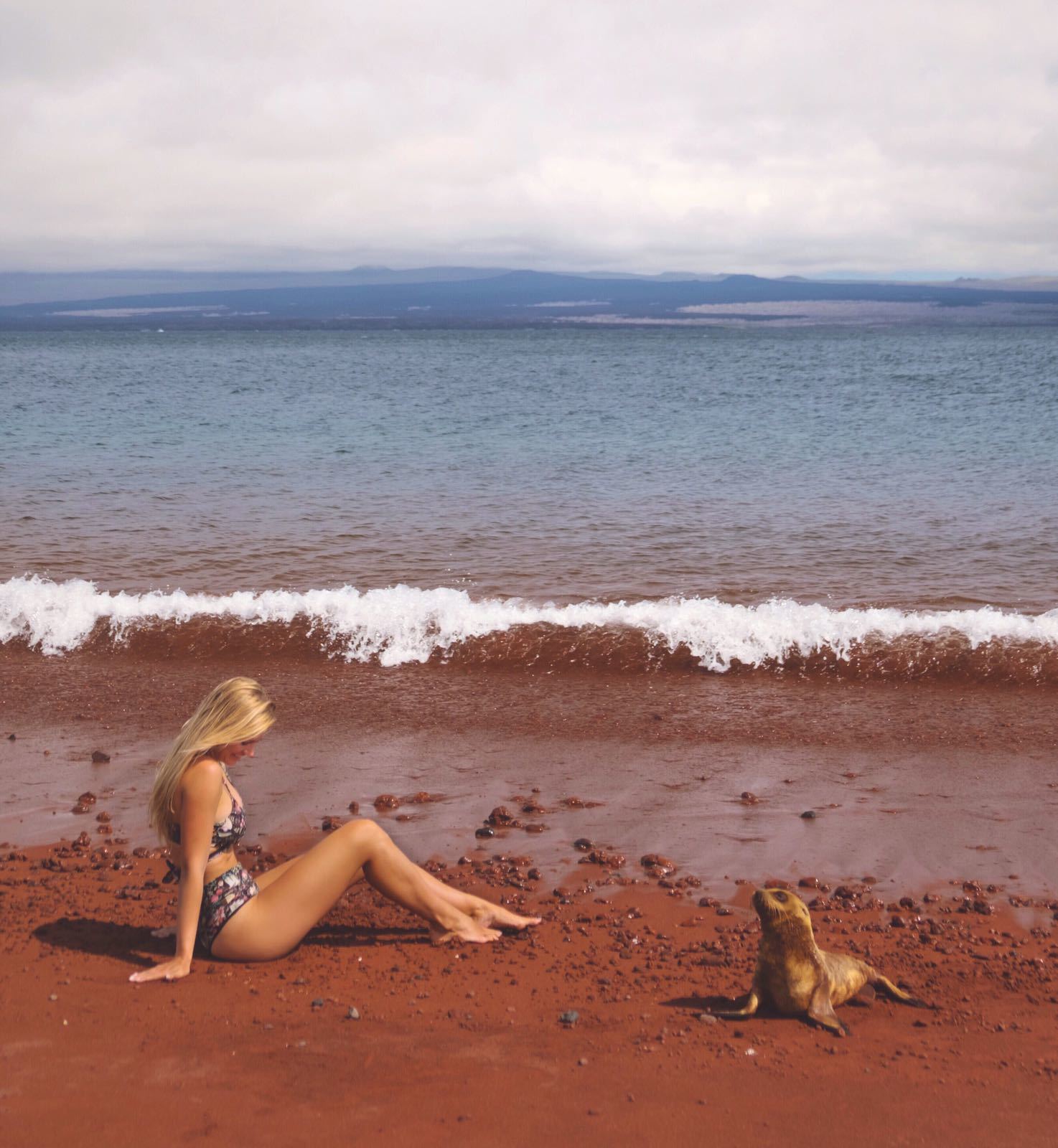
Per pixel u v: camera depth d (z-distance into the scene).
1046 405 38.97
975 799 6.56
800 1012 3.87
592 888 5.35
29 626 10.41
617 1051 3.56
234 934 4.33
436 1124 3.04
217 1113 3.08
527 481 21.38
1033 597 12.02
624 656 9.66
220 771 4.31
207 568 13.55
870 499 19.00
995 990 4.18
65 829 6.19
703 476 22.17
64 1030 3.64
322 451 26.42
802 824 6.21
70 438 28.84
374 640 10.03
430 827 6.20
